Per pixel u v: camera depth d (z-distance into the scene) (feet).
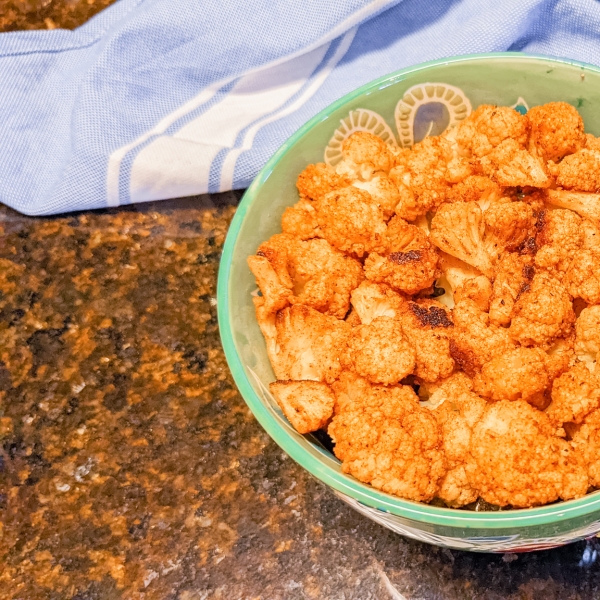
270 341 2.05
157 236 2.28
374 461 1.87
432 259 2.04
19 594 2.08
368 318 2.03
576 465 1.85
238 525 2.10
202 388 2.17
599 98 2.06
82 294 2.24
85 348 2.21
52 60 2.30
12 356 2.21
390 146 2.17
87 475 2.14
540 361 1.90
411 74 2.07
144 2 2.28
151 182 2.24
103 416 2.16
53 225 2.28
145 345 2.20
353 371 1.97
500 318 1.97
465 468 1.90
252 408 1.94
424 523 1.85
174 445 2.14
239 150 2.22
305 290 2.04
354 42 2.24
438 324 1.99
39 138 2.27
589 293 1.94
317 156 2.13
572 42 2.19
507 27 2.16
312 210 2.12
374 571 2.06
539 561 2.04
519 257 2.01
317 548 2.08
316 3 2.18
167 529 2.10
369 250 2.07
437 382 1.98
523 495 1.85
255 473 2.12
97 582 2.09
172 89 2.25
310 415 1.93
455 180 2.11
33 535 2.11
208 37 2.21
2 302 2.25
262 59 2.23
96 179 2.23
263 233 2.11
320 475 1.89
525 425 1.86
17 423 2.17
